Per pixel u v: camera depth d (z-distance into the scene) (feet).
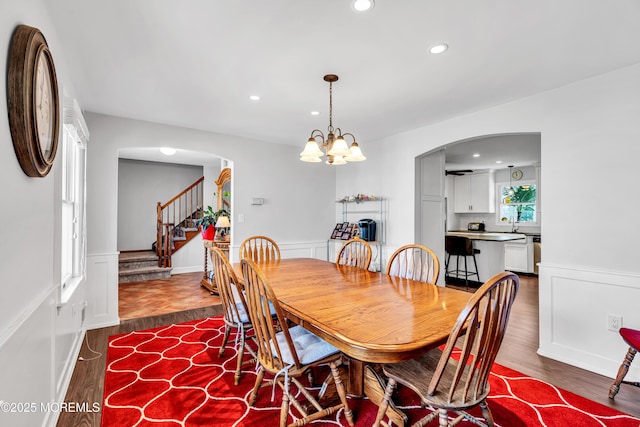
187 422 5.74
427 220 13.71
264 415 5.98
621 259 7.59
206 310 12.77
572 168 8.39
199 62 7.41
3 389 3.52
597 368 7.83
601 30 6.01
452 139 11.53
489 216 24.09
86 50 6.85
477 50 6.77
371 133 13.69
